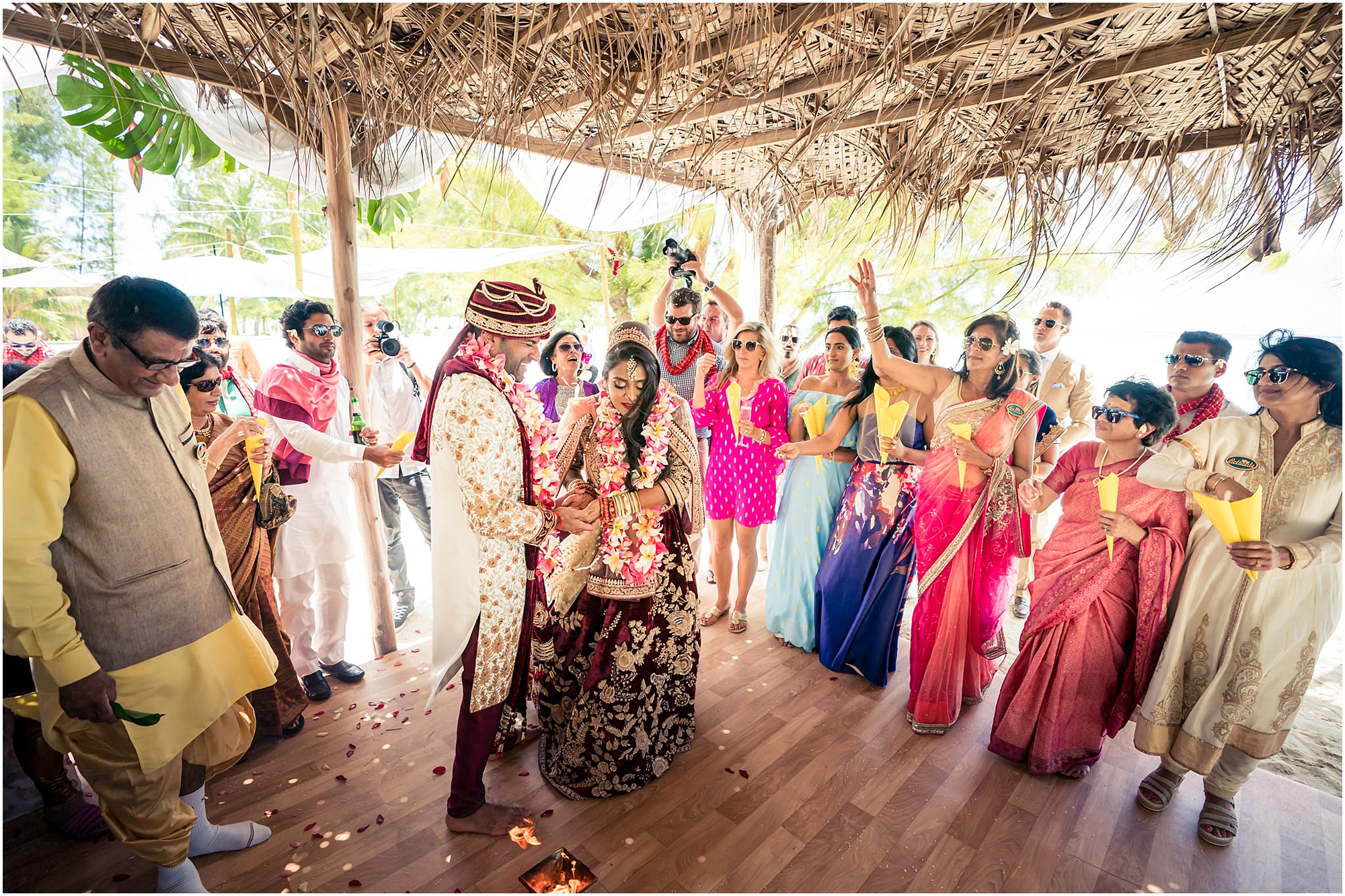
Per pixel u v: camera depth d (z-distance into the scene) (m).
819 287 5.87
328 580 2.90
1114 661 2.28
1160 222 3.12
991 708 2.82
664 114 2.96
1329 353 1.82
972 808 2.22
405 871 1.93
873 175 3.66
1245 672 1.99
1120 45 2.11
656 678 2.28
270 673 1.90
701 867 1.96
